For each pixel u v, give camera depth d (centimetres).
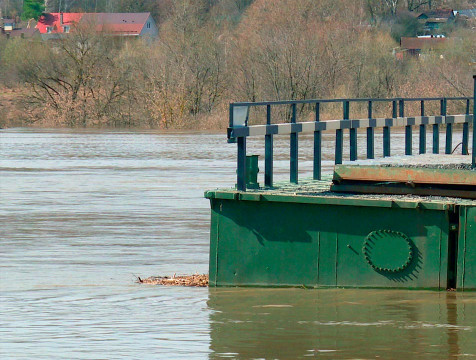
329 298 4403
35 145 19438
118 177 12038
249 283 4719
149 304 4334
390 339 3662
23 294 4597
